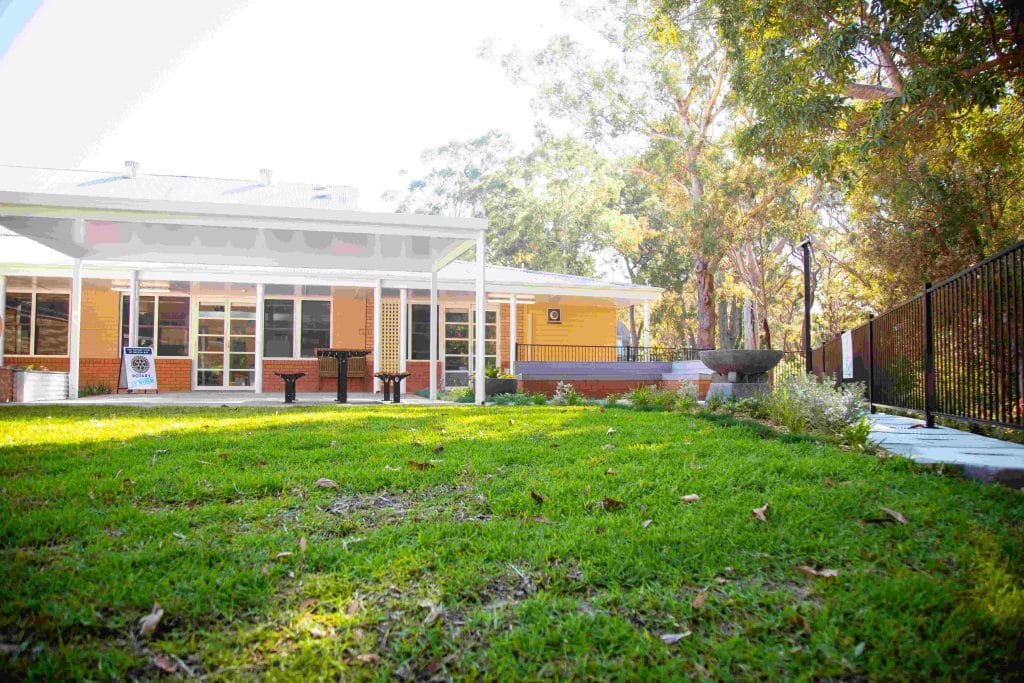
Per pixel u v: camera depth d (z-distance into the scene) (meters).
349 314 18.14
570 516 3.36
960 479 4.35
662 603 2.28
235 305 17.66
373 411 9.41
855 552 2.78
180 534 2.96
